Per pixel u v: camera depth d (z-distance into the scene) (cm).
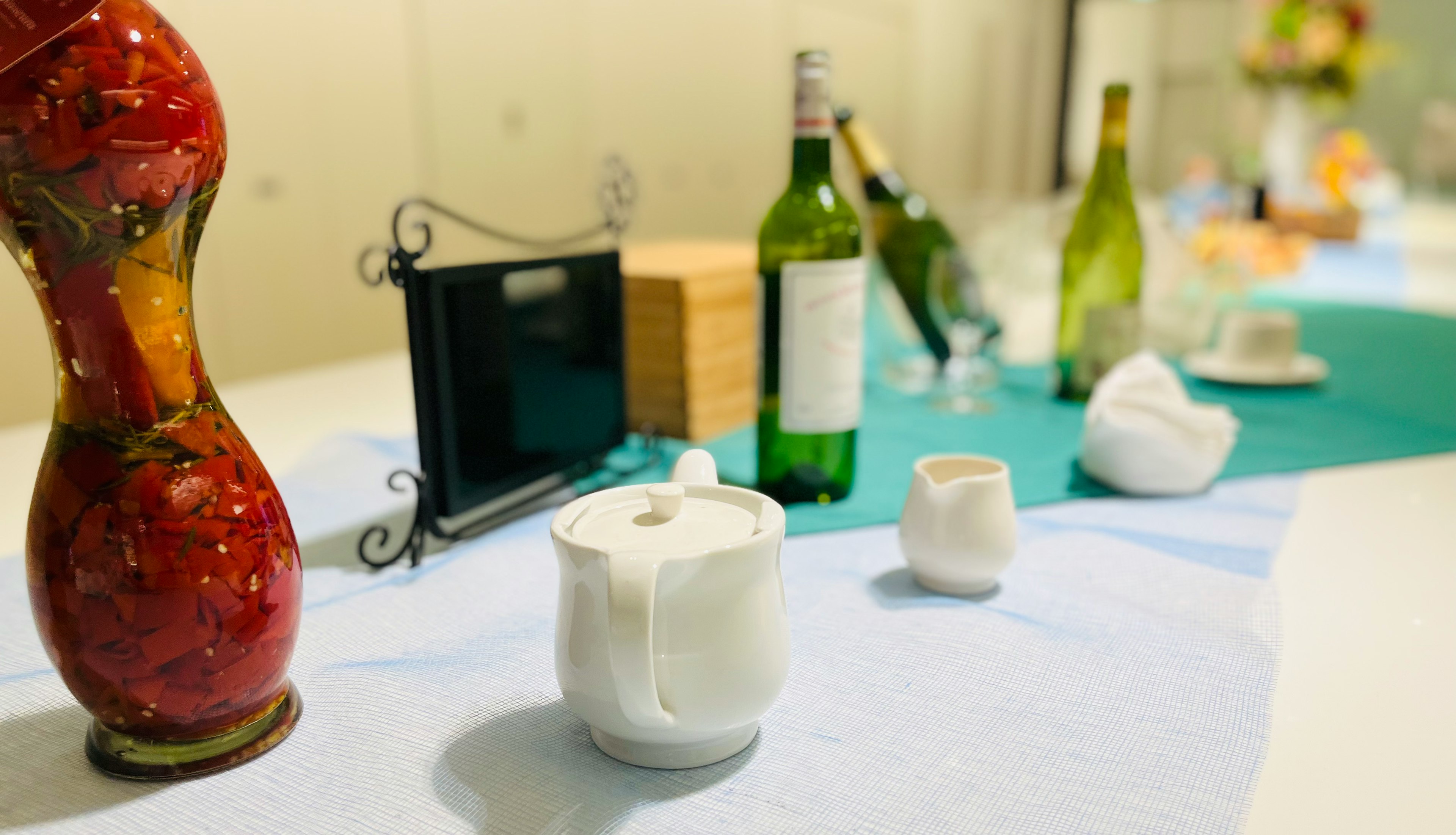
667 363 95
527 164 247
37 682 49
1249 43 235
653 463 89
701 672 38
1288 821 37
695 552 36
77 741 44
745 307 102
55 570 38
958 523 57
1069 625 55
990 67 454
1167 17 467
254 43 185
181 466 39
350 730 44
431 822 37
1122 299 112
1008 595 59
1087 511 75
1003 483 57
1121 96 108
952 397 116
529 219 250
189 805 39
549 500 79
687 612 37
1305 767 41
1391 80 352
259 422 103
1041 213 145
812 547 68
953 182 445
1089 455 82
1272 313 133
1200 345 141
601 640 38
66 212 35
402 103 215
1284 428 99
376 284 61
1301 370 120
